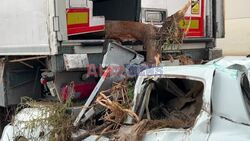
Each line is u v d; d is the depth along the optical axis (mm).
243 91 3119
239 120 2953
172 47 5695
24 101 6207
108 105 4023
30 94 6668
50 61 5566
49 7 5262
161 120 3539
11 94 6590
